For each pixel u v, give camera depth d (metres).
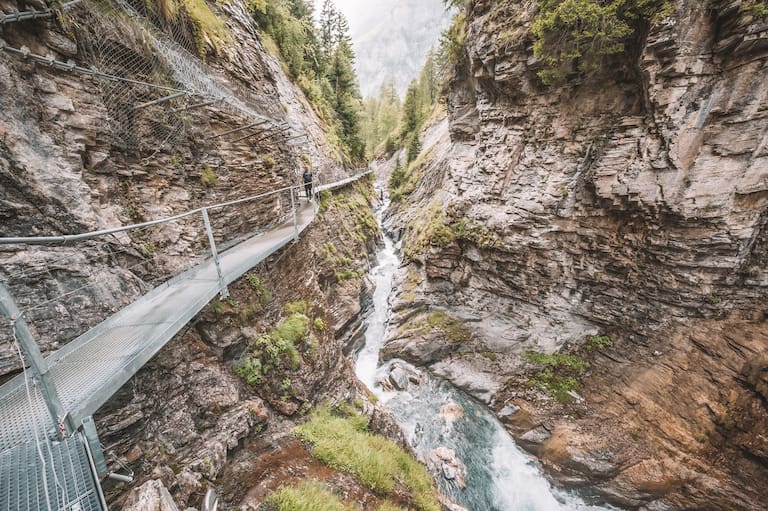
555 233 16.78
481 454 13.38
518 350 17.33
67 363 3.93
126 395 5.38
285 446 7.56
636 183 13.45
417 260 24.00
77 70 5.57
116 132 6.60
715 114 11.74
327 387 10.52
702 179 12.17
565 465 12.30
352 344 19.72
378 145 71.19
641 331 14.39
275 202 13.35
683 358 12.84
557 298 17.17
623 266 14.91
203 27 10.81
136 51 7.13
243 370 8.19
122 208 6.54
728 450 10.73
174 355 6.66
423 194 33.50
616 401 13.66
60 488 2.59
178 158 8.41
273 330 9.60
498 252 18.69
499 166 19.44
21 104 4.88
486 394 15.98
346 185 31.27
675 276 13.40
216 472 6.01
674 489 10.90
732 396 11.09
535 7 15.28
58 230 5.09
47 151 5.14
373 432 10.92
